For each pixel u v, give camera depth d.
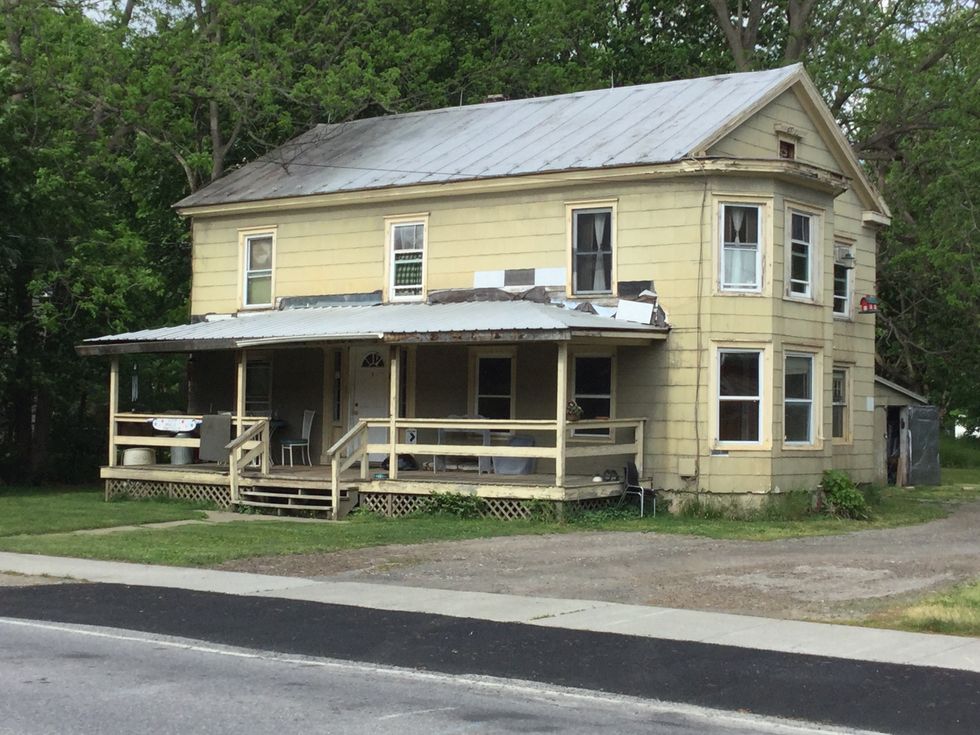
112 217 31.27
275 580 14.41
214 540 18.00
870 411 28.70
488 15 37.66
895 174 39.56
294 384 26.92
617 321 21.64
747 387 22.03
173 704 8.48
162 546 17.27
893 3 38.62
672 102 24.89
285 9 32.94
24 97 29.30
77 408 31.70
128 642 10.87
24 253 27.39
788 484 22.36
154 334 25.25
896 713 8.45
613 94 26.58
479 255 24.06
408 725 8.00
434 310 23.33
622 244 22.55
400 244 25.17
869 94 39.53
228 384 27.94
